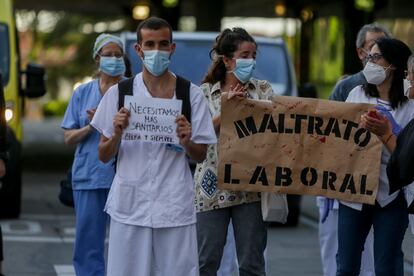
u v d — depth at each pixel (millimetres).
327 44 41375
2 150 12562
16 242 22953
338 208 14477
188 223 12188
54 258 20984
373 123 13164
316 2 42875
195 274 12250
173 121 12047
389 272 13773
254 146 13711
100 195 16000
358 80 15883
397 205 13703
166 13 53719
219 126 13852
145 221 12070
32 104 120250
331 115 13789
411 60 12586
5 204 26406
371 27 15961
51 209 29219
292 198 26438
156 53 11883
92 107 15969
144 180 12102
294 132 13789
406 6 38375
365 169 13758
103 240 16203
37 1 67312
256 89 14188
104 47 15914
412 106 14047
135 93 12172
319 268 20406
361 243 14055
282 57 26797
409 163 12258
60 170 43562
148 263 12148
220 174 13641
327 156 13820
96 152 15891
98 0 65312
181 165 12195
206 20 57062
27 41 107250
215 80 14148
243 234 13805
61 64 113125
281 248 23000
